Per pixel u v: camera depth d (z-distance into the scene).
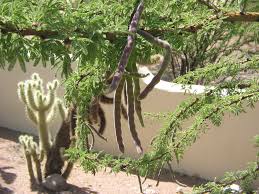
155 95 6.54
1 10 1.78
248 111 6.22
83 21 1.86
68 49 1.83
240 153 6.40
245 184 3.42
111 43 1.98
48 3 1.80
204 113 3.25
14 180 6.32
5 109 7.96
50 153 6.29
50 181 6.19
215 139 6.50
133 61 2.10
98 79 2.96
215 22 2.59
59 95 7.18
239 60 3.36
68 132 6.09
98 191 6.29
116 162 3.49
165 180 6.65
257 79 3.44
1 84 7.84
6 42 1.77
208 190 3.48
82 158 3.50
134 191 6.32
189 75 3.36
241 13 2.68
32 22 1.80
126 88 2.37
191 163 6.76
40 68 7.46
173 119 3.44
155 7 2.29
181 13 2.47
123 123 6.89
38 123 6.25
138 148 2.44
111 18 2.03
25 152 6.15
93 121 4.39
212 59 8.01
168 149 3.39
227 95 3.39
